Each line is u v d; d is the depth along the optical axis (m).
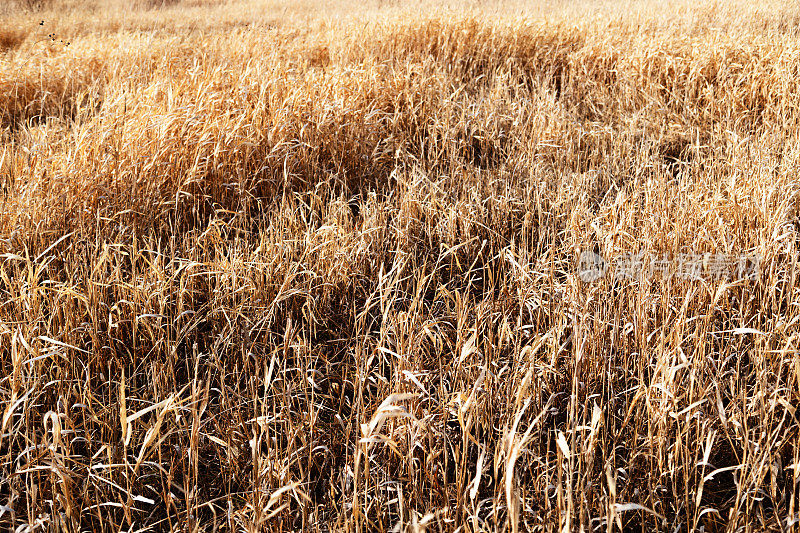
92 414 2.23
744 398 2.15
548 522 1.88
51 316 2.66
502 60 7.14
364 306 3.18
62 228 3.52
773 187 3.45
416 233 3.82
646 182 4.16
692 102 5.93
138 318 2.72
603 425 2.28
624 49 6.84
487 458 2.29
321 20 10.23
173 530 1.99
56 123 5.80
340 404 2.46
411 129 5.39
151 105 4.56
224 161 4.18
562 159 4.89
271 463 2.06
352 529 1.90
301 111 4.75
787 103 5.45
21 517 2.05
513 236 3.67
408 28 7.53
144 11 15.45
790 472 2.14
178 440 2.32
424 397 2.31
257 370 2.50
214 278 3.21
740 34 7.82
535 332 2.80
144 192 3.87
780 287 2.93
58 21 12.19
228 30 11.48
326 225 3.48
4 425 1.93
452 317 2.98
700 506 2.07
